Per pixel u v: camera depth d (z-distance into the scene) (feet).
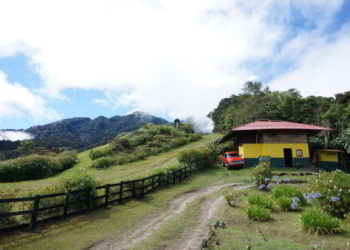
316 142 90.53
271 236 20.81
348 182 25.38
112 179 63.05
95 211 29.50
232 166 71.41
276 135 75.41
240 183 54.13
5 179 77.87
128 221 26.94
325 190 25.95
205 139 170.91
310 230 21.15
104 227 24.20
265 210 27.02
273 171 65.57
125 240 20.98
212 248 17.74
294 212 28.96
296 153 73.72
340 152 79.36
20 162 83.51
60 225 23.54
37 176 85.56
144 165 92.84
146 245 19.58
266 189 45.03
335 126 110.11
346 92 162.09
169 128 177.06
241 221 25.82
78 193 29.22
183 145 148.15
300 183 49.90
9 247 17.66
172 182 53.21
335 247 17.57
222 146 111.75
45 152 149.59
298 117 134.51
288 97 144.36
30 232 20.99
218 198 39.78
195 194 44.80
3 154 183.62
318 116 123.03
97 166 94.53
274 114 138.21
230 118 183.21
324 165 76.02
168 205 36.42
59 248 18.37
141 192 41.04
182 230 23.95
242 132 82.58
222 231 22.24
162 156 116.47
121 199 34.99
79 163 115.03
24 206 26.68
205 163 75.97
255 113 143.43
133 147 134.00
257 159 75.82
